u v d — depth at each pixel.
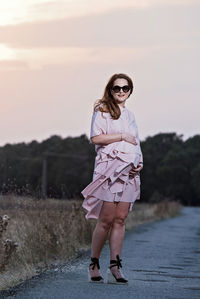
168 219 34.50
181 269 10.27
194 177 115.56
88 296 7.14
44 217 13.03
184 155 116.81
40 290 7.52
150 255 12.36
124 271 9.70
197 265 10.95
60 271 9.40
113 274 8.14
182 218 37.34
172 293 7.68
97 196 8.11
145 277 9.09
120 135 8.13
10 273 9.27
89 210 8.16
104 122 8.21
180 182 116.12
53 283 8.08
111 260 8.17
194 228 24.44
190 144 120.25
